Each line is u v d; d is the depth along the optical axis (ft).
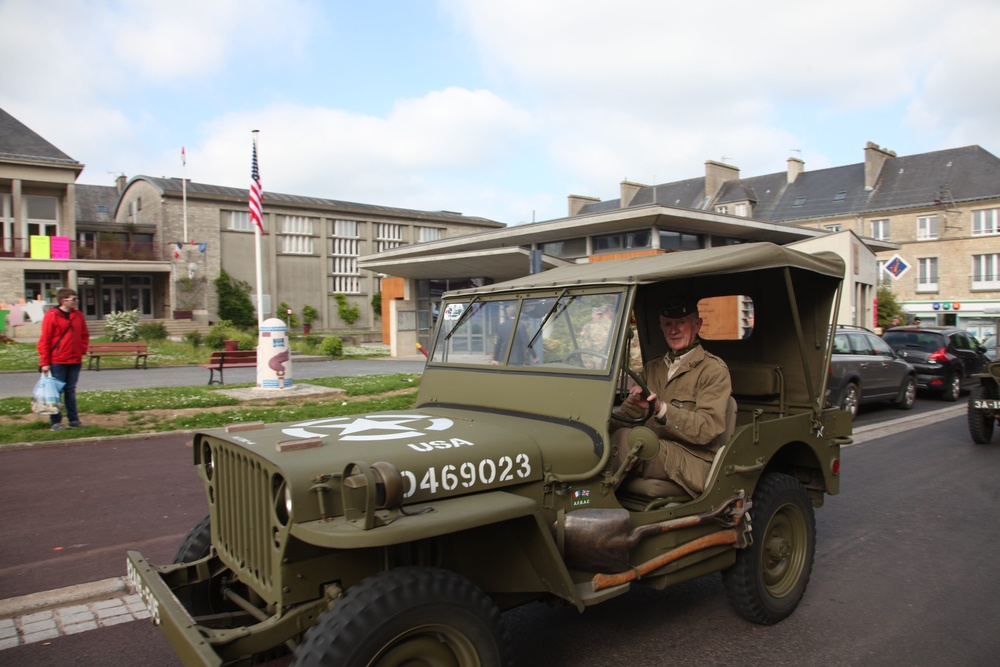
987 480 25.63
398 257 96.84
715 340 16.87
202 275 129.18
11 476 24.00
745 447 12.76
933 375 49.37
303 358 87.66
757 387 15.42
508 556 9.89
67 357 30.32
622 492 12.75
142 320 113.29
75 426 30.91
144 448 28.50
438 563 9.41
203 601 10.98
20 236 103.71
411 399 41.63
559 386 11.58
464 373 13.46
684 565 11.49
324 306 149.18
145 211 136.36
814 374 15.02
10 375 58.85
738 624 13.67
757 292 15.85
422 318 97.50
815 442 14.66
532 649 12.56
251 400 39.70
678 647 12.64
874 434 35.40
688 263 11.97
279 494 8.60
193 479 23.85
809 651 12.49
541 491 10.17
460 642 8.36
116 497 21.75
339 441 9.66
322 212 148.46
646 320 17.31
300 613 8.53
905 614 14.17
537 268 35.96
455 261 79.61
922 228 145.79
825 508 22.15
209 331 105.91
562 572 9.29
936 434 35.47
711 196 167.43
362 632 7.60
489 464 9.57
